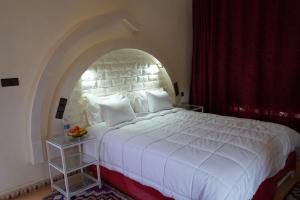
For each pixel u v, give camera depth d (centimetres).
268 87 361
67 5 270
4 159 245
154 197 215
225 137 235
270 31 347
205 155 196
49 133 271
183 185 183
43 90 251
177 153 203
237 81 396
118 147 242
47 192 260
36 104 249
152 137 244
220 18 399
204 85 430
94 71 308
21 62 246
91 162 256
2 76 236
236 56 391
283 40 337
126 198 238
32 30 249
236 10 379
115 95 327
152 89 392
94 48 292
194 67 442
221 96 416
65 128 272
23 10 241
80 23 274
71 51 278
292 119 342
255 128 261
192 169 181
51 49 260
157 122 301
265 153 205
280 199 232
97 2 296
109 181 267
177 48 426
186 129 267
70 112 289
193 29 436
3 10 230
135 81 362
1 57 233
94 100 304
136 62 361
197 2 421
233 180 168
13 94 245
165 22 395
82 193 250
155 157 207
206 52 422
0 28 230
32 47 251
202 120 302
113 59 328
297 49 326
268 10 346
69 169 239
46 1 254
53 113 271
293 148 257
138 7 347
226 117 313
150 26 370
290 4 324
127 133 260
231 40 395
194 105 429
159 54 379
